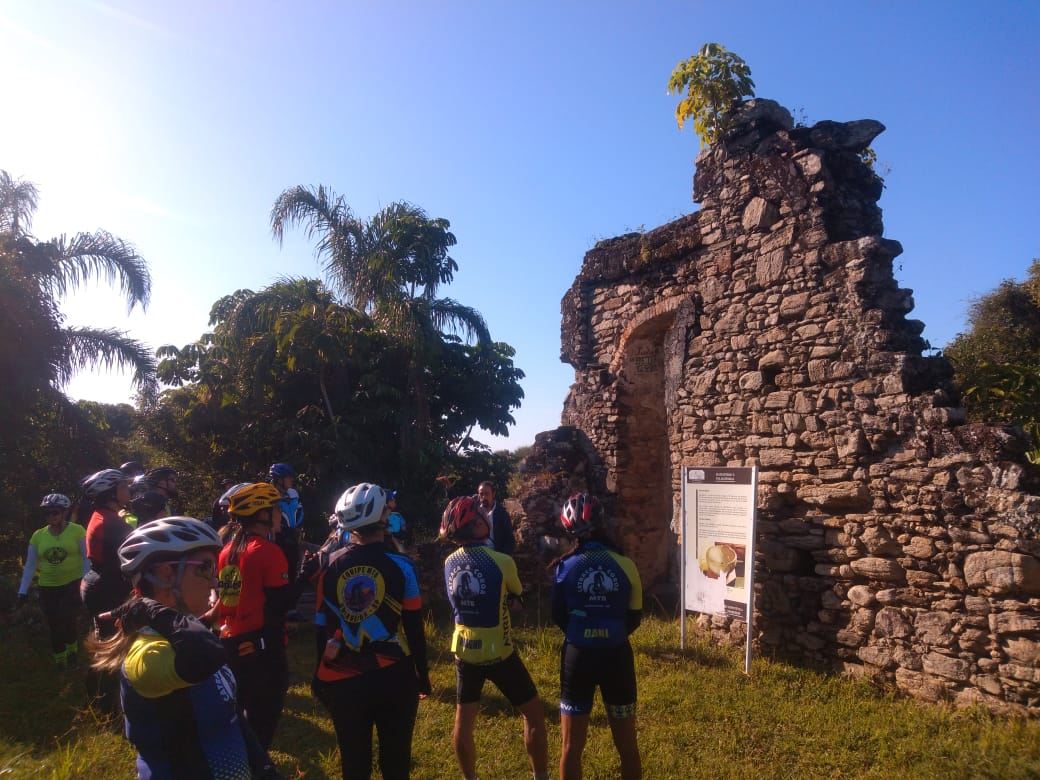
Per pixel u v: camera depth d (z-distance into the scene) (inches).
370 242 556.1
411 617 153.7
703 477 303.4
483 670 181.2
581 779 177.9
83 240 517.7
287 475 276.2
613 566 177.8
